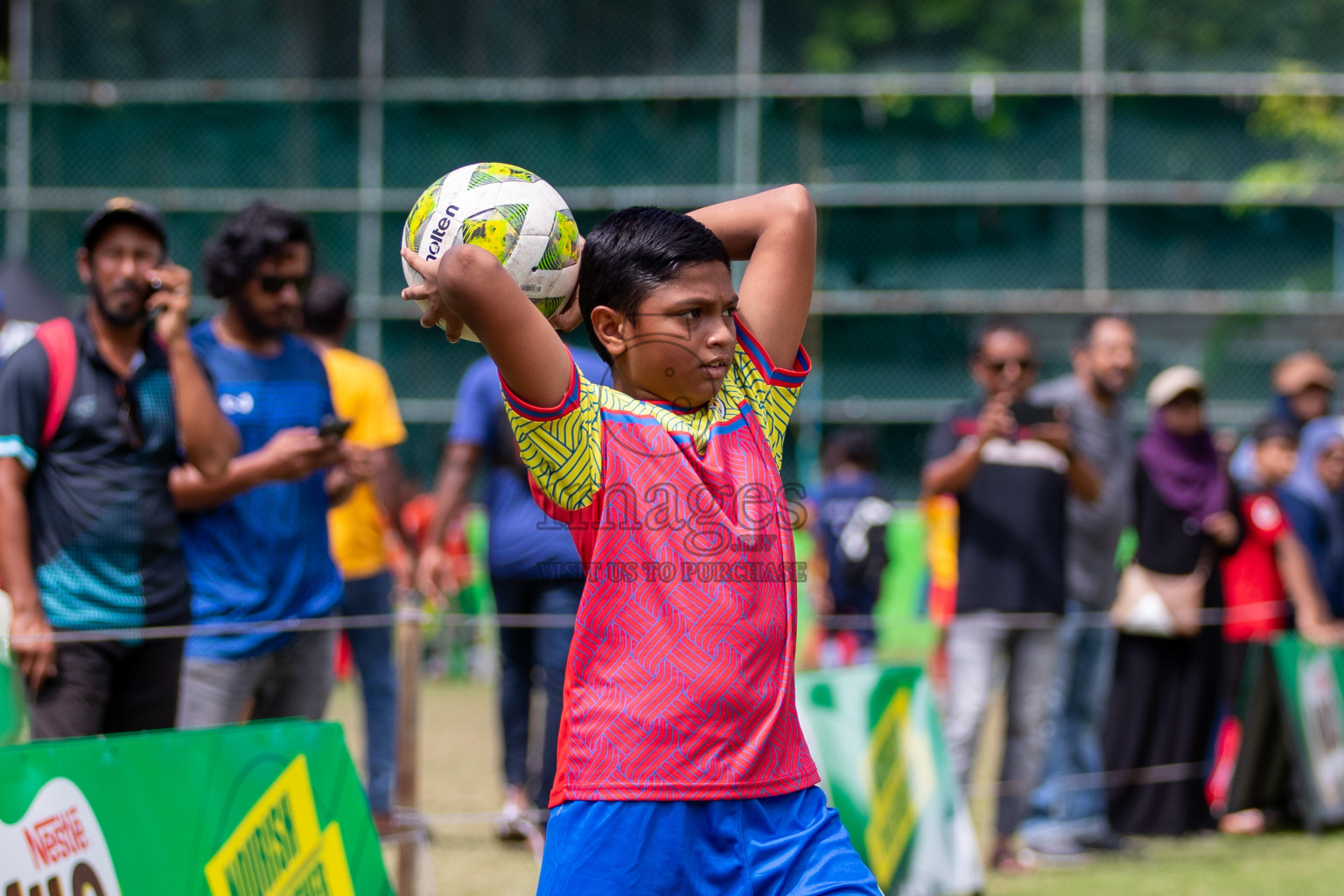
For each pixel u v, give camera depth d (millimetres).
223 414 13008
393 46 50125
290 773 10523
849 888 7293
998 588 18625
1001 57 49969
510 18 50281
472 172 8273
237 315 14625
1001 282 49750
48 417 11984
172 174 49875
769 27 50031
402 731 14102
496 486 17922
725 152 50188
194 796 9664
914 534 47812
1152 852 19875
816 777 7758
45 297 29438
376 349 49688
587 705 7465
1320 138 49594
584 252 8047
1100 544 20672
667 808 7258
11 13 49531
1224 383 49344
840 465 35781
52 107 49594
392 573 20219
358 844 11023
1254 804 21766
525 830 18109
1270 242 49562
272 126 50062
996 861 18469
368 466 14273
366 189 50000
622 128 50312
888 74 50031
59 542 11969
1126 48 49688
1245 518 22156
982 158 49906
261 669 13703
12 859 8312
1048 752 20375
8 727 12875
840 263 49906
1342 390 47250
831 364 49781
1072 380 21203
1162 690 20875
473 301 7141
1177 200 49625
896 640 47281
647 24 50281
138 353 12734
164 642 12297
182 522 13656
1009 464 18891
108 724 12227
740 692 7391
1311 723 21812
